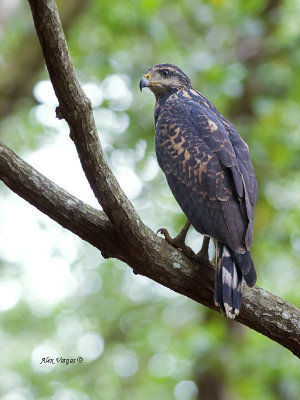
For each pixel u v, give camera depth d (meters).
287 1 16.45
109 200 6.53
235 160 7.48
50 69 5.98
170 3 15.92
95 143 6.33
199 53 14.77
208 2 15.51
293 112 15.89
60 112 6.19
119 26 14.85
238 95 14.70
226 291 6.76
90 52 15.63
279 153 15.15
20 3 14.82
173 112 8.16
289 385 13.23
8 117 14.89
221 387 14.22
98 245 6.90
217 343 13.00
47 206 6.67
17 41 15.66
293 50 15.23
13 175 6.54
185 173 7.57
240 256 6.93
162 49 15.86
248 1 15.41
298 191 15.70
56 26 5.77
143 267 7.03
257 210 15.45
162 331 15.70
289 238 15.38
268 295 7.19
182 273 7.09
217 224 7.16
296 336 7.18
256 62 15.93
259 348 13.38
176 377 14.50
